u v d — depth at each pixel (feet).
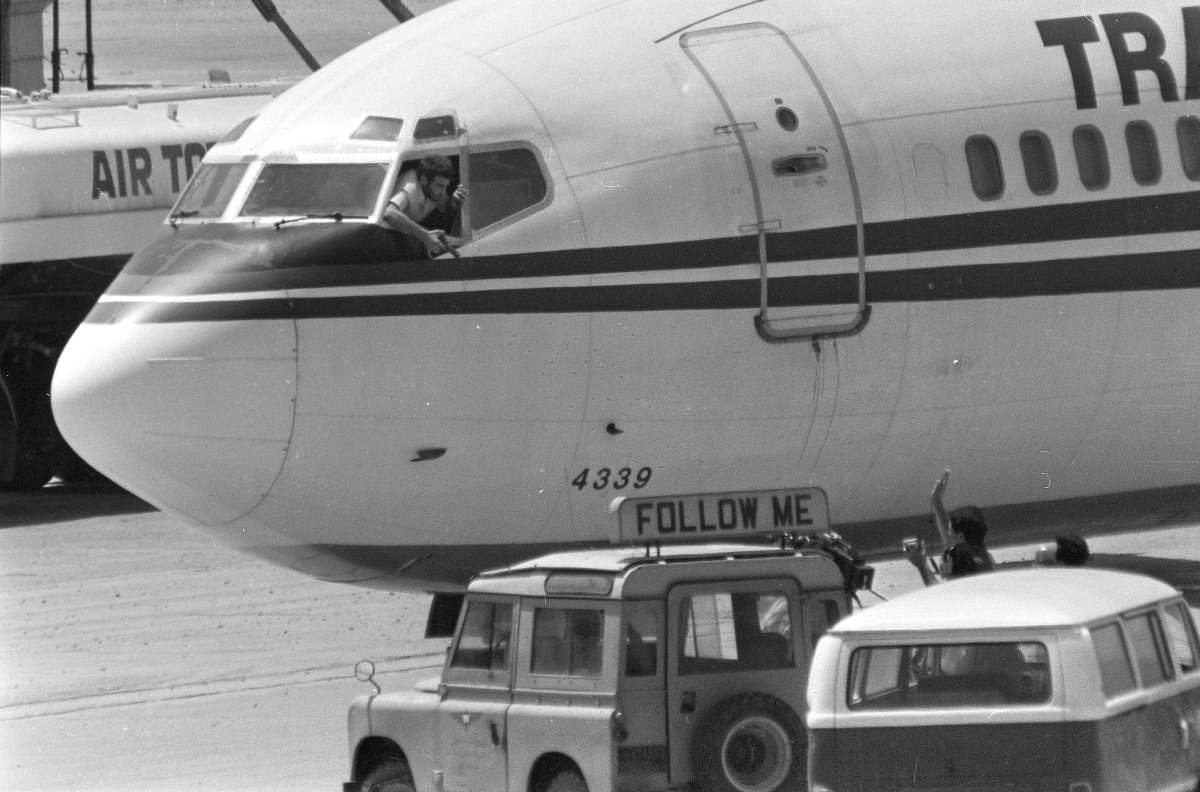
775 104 132.05
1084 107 141.79
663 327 126.72
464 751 92.02
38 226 220.02
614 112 128.88
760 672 87.97
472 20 135.54
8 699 141.18
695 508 95.55
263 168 127.44
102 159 225.35
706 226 127.95
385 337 121.70
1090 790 69.97
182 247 126.00
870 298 132.26
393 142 125.39
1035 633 71.20
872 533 140.67
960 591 76.95
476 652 92.63
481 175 125.49
